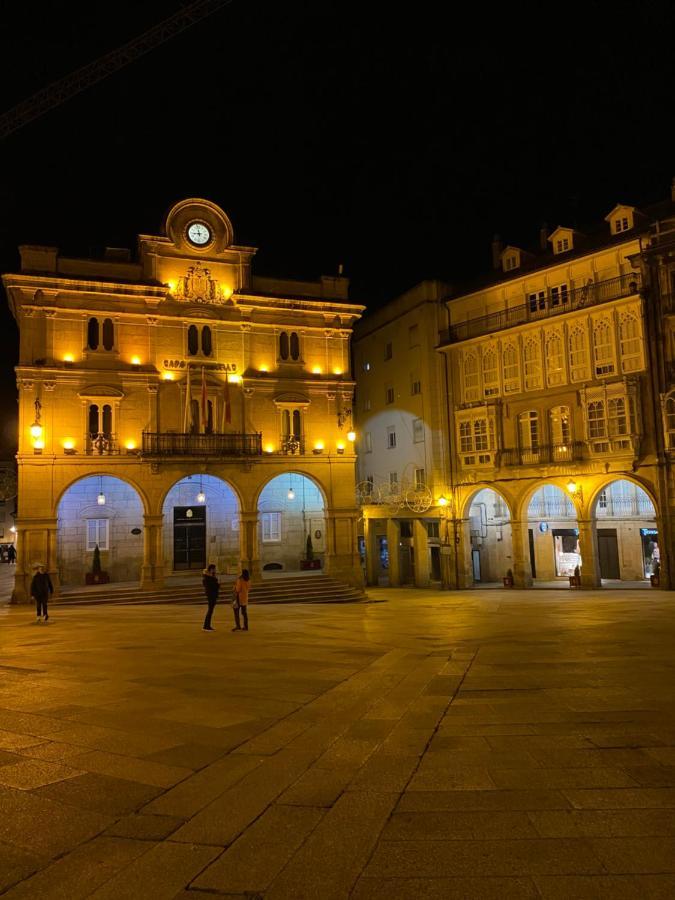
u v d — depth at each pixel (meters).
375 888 4.41
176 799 6.08
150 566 30.95
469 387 40.75
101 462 30.75
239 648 15.73
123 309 32.16
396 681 11.15
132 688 11.05
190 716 9.14
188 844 5.14
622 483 38.09
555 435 36.66
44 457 29.80
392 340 46.56
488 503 43.34
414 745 7.48
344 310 36.75
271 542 36.88
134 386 31.97
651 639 15.30
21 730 8.48
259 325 34.97
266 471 34.06
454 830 5.26
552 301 37.06
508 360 38.84
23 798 6.16
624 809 5.57
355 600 32.50
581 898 4.23
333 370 36.38
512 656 13.30
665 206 35.84
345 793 6.10
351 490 35.59
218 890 4.45
